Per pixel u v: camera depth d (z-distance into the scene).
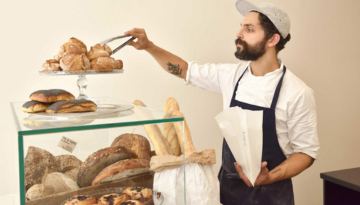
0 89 1.72
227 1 2.24
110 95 1.95
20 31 1.72
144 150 0.78
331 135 2.79
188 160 0.95
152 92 2.08
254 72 1.59
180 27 2.11
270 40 1.48
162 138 0.80
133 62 2.00
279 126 1.48
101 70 0.97
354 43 2.79
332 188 1.59
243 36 1.51
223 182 1.59
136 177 0.78
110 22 1.91
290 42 2.50
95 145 0.73
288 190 1.53
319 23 2.61
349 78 2.80
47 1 1.76
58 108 0.84
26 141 0.65
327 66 2.69
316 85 2.66
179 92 2.16
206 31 2.20
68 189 0.70
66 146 0.70
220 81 1.74
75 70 0.94
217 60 2.26
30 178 0.66
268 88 1.48
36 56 1.77
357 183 1.40
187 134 1.04
